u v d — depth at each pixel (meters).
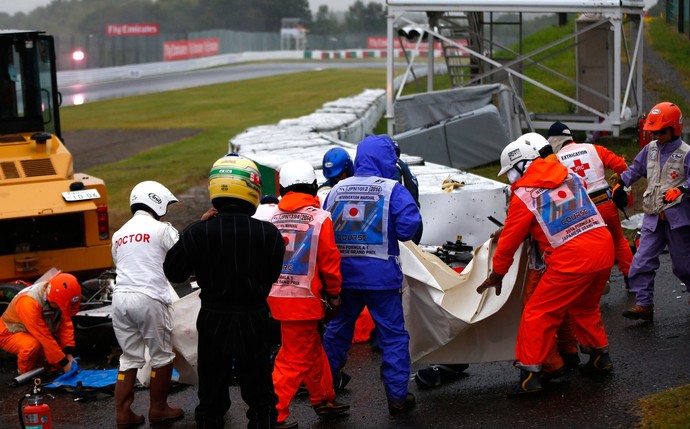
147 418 6.41
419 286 6.16
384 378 5.95
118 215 15.55
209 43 79.38
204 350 5.18
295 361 5.74
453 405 6.07
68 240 9.55
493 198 8.99
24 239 9.34
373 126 25.25
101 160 23.73
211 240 5.12
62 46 71.31
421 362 6.32
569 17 43.38
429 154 16.03
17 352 7.50
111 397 7.00
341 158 6.79
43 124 10.42
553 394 6.06
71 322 7.66
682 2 31.98
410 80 35.81
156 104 40.38
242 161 5.30
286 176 5.80
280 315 5.67
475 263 6.39
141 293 6.12
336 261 5.65
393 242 5.90
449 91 16.77
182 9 117.81
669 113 7.15
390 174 6.12
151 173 20.25
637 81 18.27
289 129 16.78
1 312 8.69
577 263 5.79
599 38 18.75
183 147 25.27
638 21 18.08
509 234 5.88
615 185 7.80
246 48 88.50
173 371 7.16
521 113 18.11
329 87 44.69
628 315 7.49
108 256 9.55
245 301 5.15
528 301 6.03
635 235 10.33
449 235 8.97
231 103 39.06
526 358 5.96
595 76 18.95
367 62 75.94
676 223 7.17
